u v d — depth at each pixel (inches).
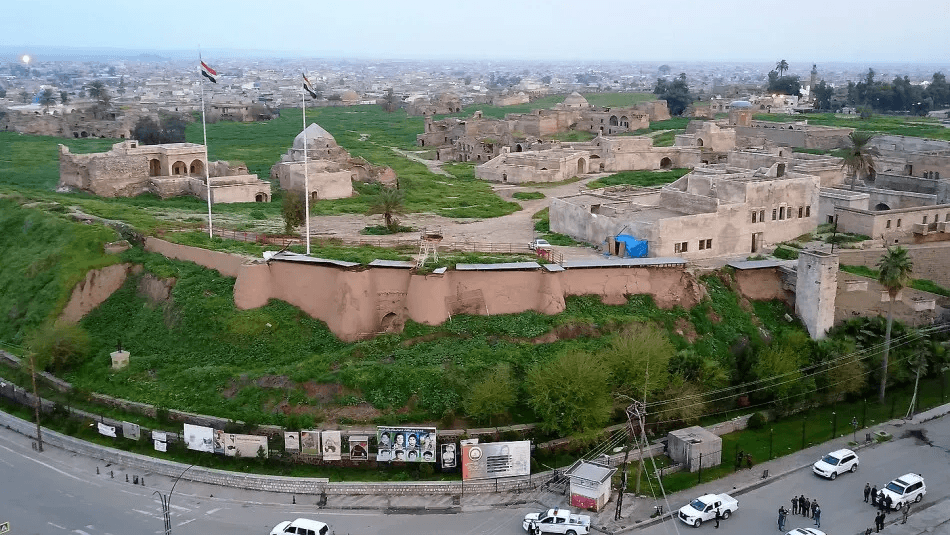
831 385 2915.8
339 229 4284.0
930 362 3088.1
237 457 2498.8
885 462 2566.4
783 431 2780.5
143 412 2709.2
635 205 4087.1
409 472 2444.6
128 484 2427.4
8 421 2837.1
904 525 2209.6
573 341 2945.4
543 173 6215.6
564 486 2395.4
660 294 3248.0
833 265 3213.6
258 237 3742.6
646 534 2148.1
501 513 2268.7
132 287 3422.7
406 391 2652.6
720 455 2546.8
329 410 2615.7
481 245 3821.4
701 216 3619.6
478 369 2731.3
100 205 4431.6
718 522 2194.9
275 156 7731.3
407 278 3026.6
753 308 3368.6
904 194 4362.7
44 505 2304.4
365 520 2228.1
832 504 2316.7
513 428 2561.5
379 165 6550.2
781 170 4121.6
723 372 2842.0
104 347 3110.2
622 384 2679.6
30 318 3348.9
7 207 4281.5
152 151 5315.0
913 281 3698.3
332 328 2987.2
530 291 3088.1
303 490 2369.6
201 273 3331.7
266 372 2763.3
